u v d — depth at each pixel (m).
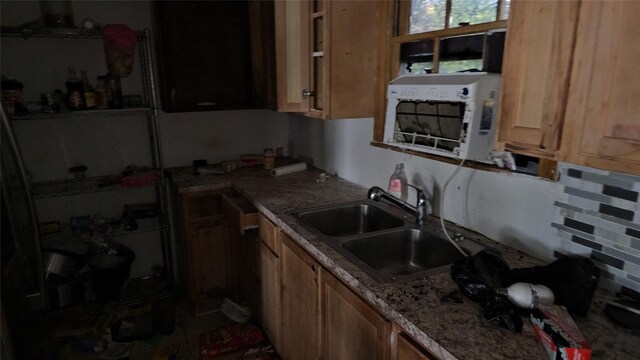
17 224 1.63
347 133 2.40
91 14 2.46
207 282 2.60
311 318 1.63
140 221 2.76
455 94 1.30
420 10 1.78
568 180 1.25
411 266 1.69
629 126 0.78
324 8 1.78
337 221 1.99
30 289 1.75
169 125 2.79
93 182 2.54
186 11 2.40
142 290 2.72
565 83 0.89
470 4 1.55
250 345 2.29
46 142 2.46
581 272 1.06
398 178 1.87
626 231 1.11
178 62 2.44
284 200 2.08
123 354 2.23
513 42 1.01
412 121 1.52
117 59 2.28
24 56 2.31
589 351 0.82
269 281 2.03
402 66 1.90
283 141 3.17
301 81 2.02
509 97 1.04
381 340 1.18
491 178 1.51
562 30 0.88
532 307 1.01
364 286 1.21
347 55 1.86
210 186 2.45
